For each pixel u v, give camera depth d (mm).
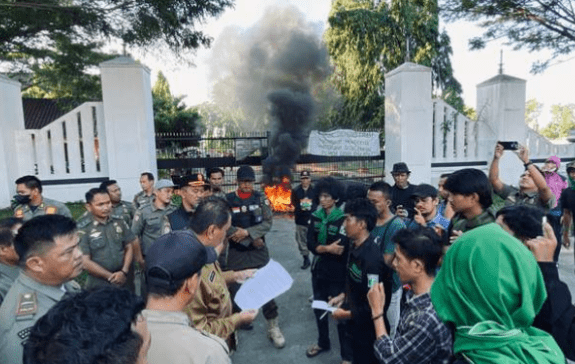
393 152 10297
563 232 6332
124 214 5035
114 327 872
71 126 10109
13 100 10164
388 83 10469
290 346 3814
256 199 4031
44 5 7355
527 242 1506
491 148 10891
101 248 3480
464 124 10961
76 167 10203
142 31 8352
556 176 5430
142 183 5230
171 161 11430
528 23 9961
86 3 7918
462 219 2609
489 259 1104
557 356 1098
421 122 9930
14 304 1656
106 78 9398
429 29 17562
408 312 1829
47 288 1758
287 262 6480
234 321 2078
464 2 9680
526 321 1104
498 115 10695
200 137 11727
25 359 855
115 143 9523
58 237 1728
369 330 2652
